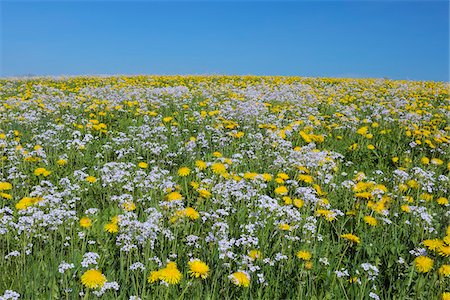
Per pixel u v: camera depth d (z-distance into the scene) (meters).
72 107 3.33
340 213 1.37
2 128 2.67
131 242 1.12
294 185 1.62
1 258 1.10
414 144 2.27
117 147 2.28
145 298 0.95
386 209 1.47
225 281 1.03
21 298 0.94
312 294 1.03
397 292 1.08
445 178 1.75
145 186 1.56
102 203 1.54
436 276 1.06
